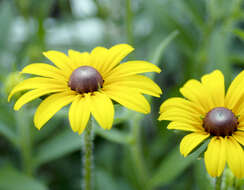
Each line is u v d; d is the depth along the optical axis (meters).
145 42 0.67
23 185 0.52
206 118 0.43
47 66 0.45
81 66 0.44
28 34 0.66
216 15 0.60
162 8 0.59
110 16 0.67
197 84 0.45
